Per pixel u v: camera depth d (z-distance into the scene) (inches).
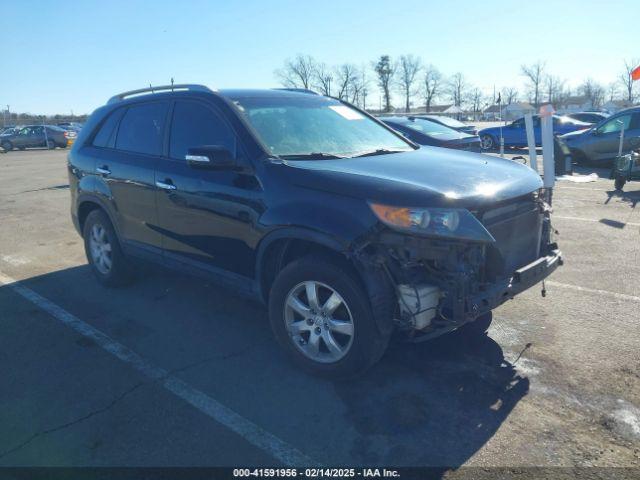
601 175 504.1
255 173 143.0
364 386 135.5
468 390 132.4
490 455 109.0
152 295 204.2
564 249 247.4
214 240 156.7
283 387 136.4
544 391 131.0
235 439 116.3
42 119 2785.4
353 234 120.8
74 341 165.6
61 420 124.4
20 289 215.2
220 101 161.9
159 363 150.7
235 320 179.8
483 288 126.1
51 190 507.8
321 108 181.8
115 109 205.2
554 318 172.2
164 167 171.2
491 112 3002.0
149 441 116.2
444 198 118.8
